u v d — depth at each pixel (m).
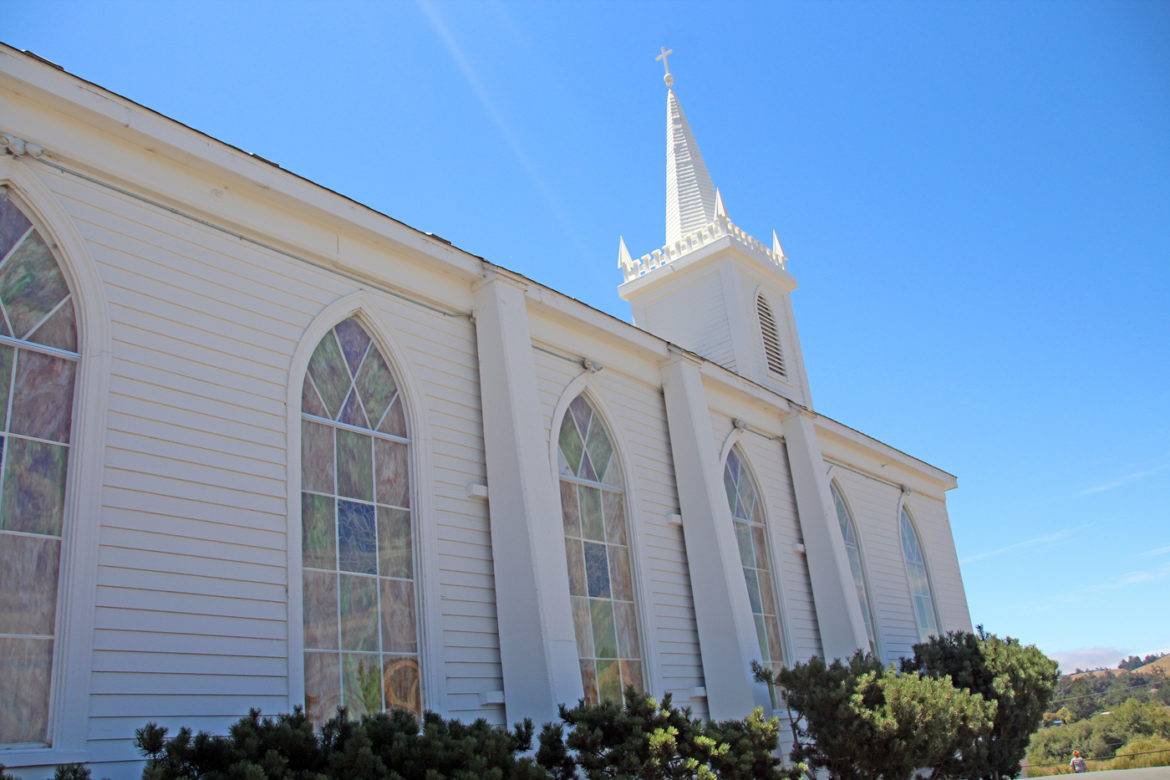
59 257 10.58
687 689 17.42
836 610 22.09
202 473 11.04
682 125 33.91
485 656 13.68
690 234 30.55
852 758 15.03
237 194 12.49
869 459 27.89
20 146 10.44
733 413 21.92
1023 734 21.61
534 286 16.25
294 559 11.61
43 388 10.05
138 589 10.09
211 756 7.98
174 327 11.32
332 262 13.46
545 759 10.65
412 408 13.95
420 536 13.37
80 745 9.21
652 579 17.59
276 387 12.18
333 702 11.63
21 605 9.27
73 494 9.87
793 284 32.03
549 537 14.29
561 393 16.94
